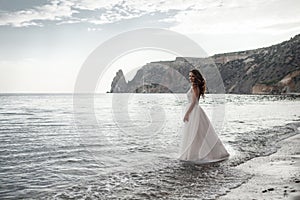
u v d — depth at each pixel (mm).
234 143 8281
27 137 11336
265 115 19844
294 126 12547
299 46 94562
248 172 5098
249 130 11469
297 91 81188
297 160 6008
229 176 4867
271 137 9430
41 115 23703
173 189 4270
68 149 8383
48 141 10141
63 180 5082
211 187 4277
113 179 4965
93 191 4305
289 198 3641
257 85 85938
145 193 4133
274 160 6027
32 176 5379
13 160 6914
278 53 96125
